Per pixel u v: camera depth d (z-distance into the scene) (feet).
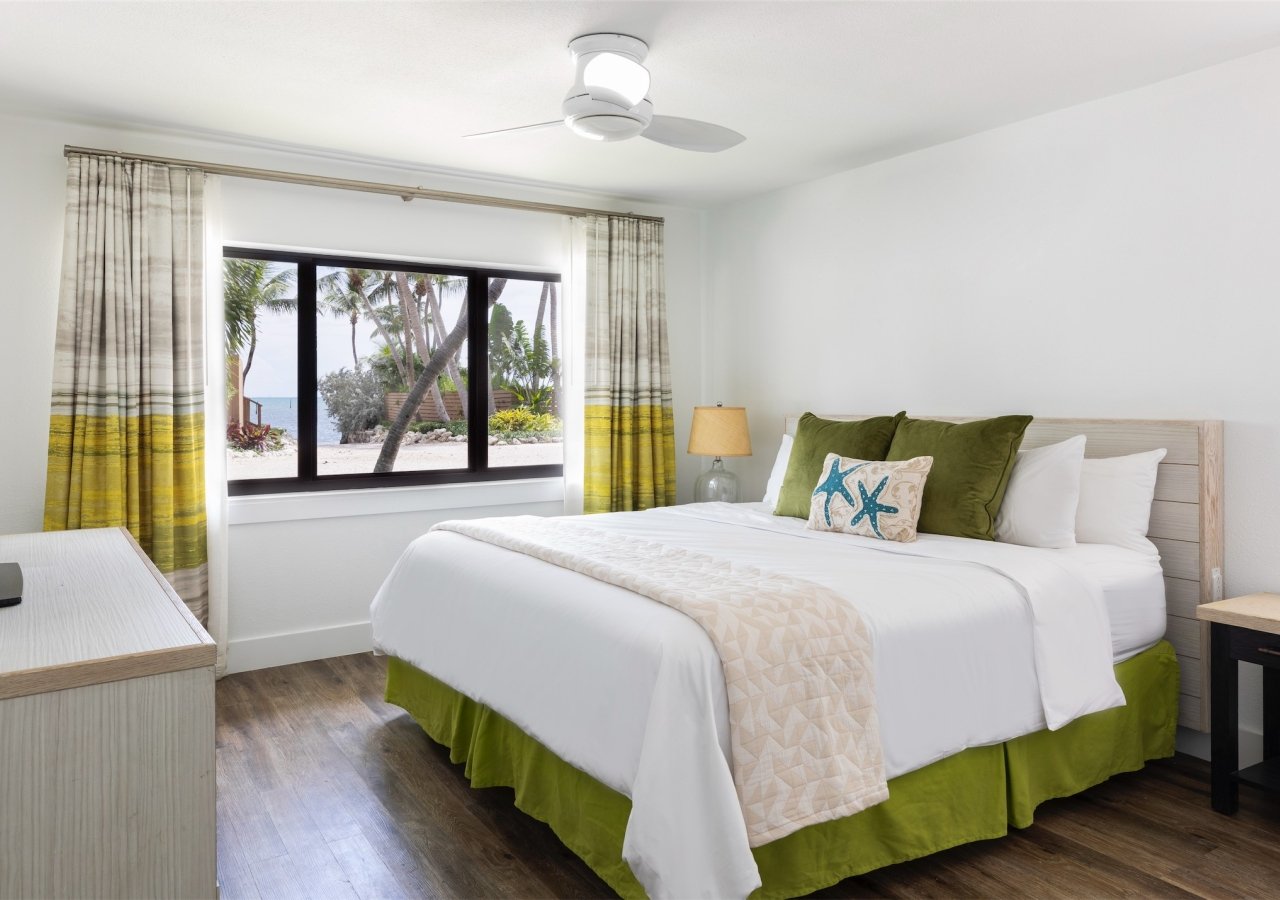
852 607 6.80
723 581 7.29
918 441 10.62
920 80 9.78
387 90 10.06
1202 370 9.53
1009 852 7.41
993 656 7.38
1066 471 9.62
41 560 5.88
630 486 15.28
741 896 5.49
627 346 15.25
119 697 3.34
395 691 10.47
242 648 12.37
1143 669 9.02
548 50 8.91
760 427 15.79
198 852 3.50
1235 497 9.30
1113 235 10.32
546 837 7.65
